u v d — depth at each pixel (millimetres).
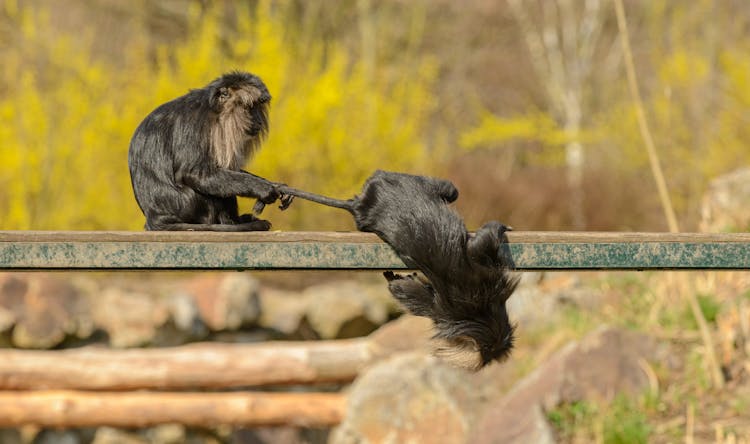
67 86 28922
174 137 9719
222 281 23656
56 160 27719
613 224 34125
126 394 18844
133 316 22016
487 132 41594
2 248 8523
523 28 47938
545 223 33969
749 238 9047
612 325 15891
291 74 30547
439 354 8648
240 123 9750
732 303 16406
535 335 17250
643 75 44406
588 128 45125
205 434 21031
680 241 9000
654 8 42062
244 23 31781
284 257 8695
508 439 14023
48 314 21469
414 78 39344
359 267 8766
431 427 15922
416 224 8555
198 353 19250
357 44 43156
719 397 14453
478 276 8523
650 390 14641
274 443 21641
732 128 34125
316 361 19141
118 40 41219
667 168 34688
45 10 33781
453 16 49062
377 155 30375
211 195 9695
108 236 8570
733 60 34812
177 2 41469
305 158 29266
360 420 16391
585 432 13945
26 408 18234
